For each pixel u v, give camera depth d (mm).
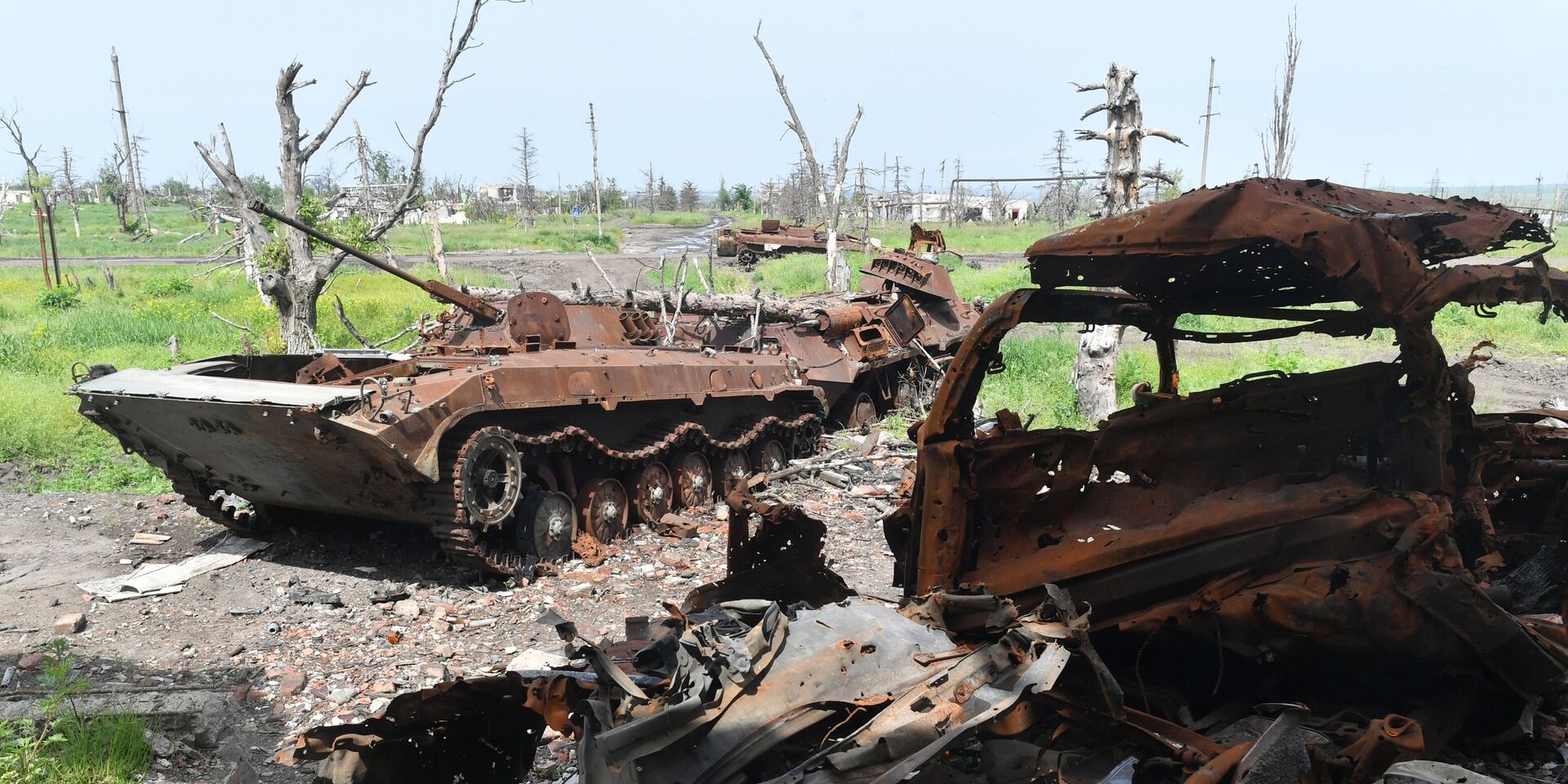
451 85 15680
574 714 3199
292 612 7629
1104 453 4320
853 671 3303
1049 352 18094
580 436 8820
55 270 28688
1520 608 4914
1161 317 4797
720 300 13773
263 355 9672
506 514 8125
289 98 15188
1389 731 3227
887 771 2822
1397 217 3576
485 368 8305
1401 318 3582
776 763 3066
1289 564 3879
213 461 8508
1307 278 4344
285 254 15688
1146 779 3461
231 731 5660
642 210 91750
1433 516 3758
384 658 6746
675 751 2895
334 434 7352
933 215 79750
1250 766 3129
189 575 8336
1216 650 3963
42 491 11234
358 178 40750
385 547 9070
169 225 63469
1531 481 5434
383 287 27859
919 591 4391
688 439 10188
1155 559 4008
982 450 4379
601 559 8891
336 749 3691
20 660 6652
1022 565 4254
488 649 6922
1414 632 3680
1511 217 4098
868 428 14000
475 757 4004
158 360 16844
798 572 4758
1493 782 2951
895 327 15148
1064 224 54594
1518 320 23266
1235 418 4215
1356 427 4238
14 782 4852
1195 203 3803
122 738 5254
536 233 56250
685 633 3271
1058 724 3812
